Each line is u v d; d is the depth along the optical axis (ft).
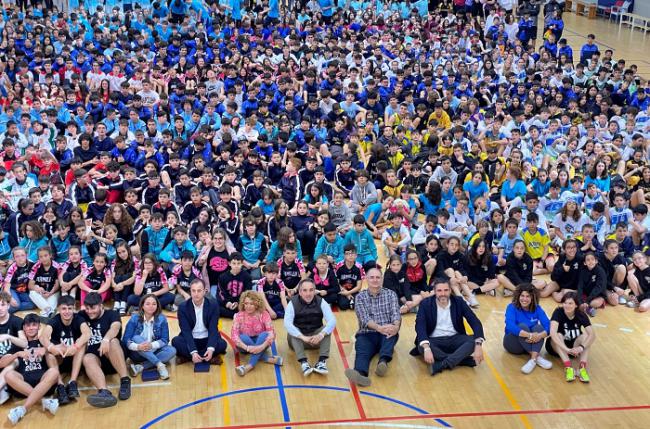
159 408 33.37
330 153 60.03
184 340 36.50
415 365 37.45
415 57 84.17
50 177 52.95
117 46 80.94
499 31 94.89
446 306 37.22
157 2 92.17
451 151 58.75
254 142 61.11
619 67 79.25
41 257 40.60
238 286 40.47
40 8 92.84
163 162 56.54
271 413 33.22
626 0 120.98
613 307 43.73
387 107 67.87
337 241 44.11
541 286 44.65
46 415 32.71
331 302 41.93
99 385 33.76
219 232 42.45
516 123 67.51
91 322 34.71
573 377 36.29
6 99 66.13
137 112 62.69
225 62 79.20
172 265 43.45
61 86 71.15
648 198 57.11
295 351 36.96
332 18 96.37
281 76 71.10
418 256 42.06
